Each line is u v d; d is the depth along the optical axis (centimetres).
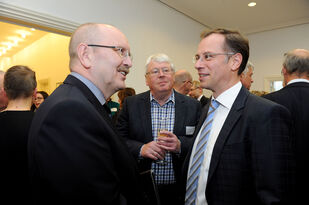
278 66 569
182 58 484
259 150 76
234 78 96
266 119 78
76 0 282
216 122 96
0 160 105
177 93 176
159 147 136
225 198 81
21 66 129
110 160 70
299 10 479
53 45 553
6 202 105
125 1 351
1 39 622
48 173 58
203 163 93
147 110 166
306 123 134
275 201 68
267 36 587
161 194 152
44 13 247
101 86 84
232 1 439
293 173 75
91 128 64
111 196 66
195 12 489
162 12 431
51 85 562
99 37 81
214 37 96
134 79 368
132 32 363
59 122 60
